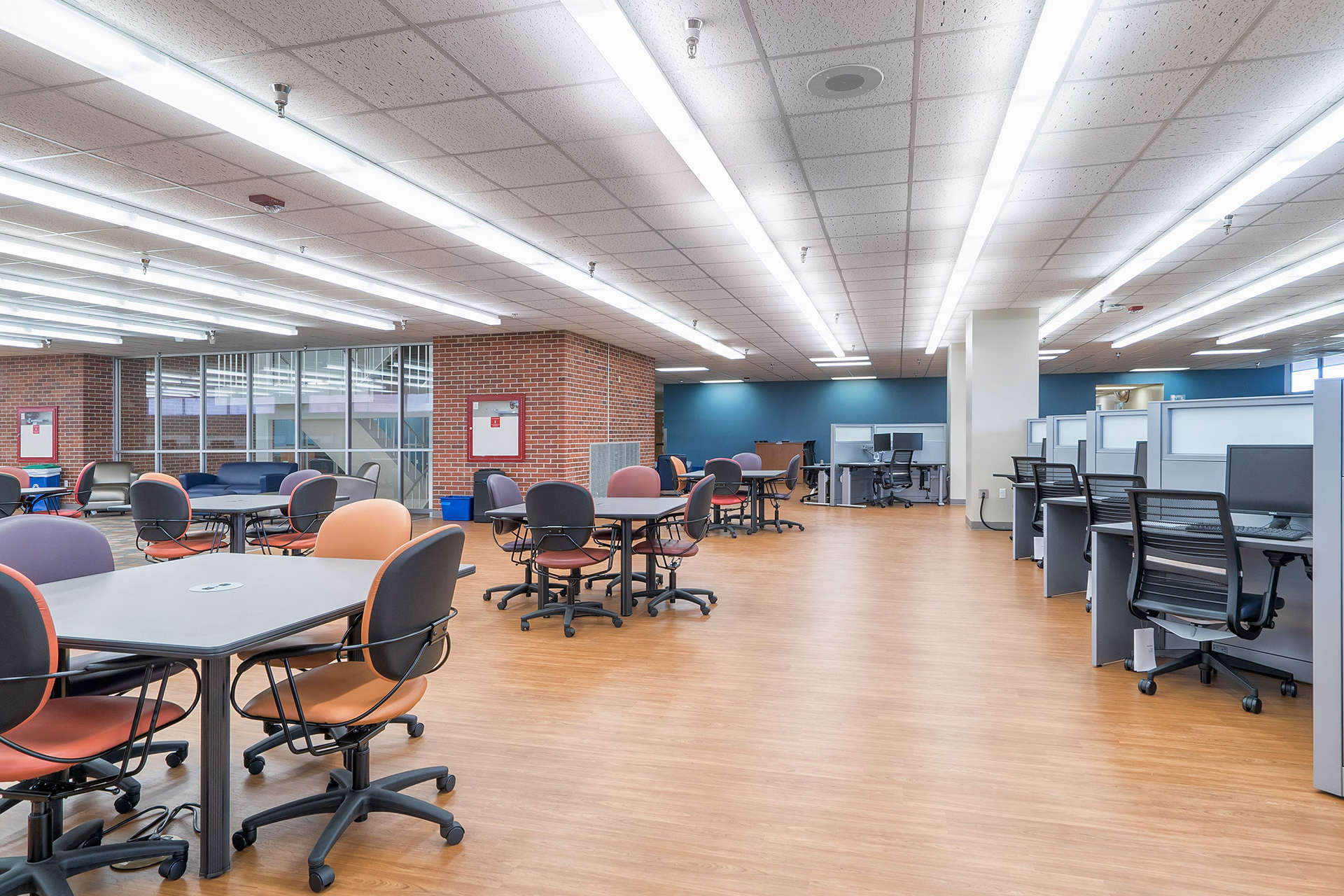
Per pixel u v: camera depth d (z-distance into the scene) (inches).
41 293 266.5
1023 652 144.0
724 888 66.6
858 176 157.0
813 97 121.3
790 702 116.0
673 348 445.7
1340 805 81.7
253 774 90.8
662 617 175.2
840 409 687.7
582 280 255.1
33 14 92.7
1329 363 529.0
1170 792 84.9
